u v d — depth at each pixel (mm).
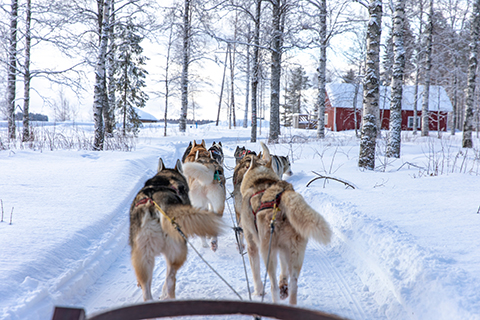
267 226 3459
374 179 9211
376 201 6871
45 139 15898
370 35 11070
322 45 21406
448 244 4438
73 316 1656
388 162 12461
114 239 5551
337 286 4199
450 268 3592
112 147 16875
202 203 5875
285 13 20469
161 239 3504
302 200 3322
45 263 4062
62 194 7238
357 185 8547
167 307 2006
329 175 9961
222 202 5836
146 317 1977
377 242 4621
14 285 3484
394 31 13812
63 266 4199
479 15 18000
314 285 4234
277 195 3543
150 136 29656
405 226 5254
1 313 3016
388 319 3414
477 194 7105
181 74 32250
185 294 4023
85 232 5246
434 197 7008
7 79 16547
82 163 11070
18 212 5805
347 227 5461
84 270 4293
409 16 22047
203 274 4621
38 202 6508
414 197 7086
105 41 15008
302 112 66188
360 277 4402
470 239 4598
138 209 3613
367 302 3791
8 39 15836
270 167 4469
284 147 17812
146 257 3451
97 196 7297
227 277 4527
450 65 31734
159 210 3494
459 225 5203
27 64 15891
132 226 3613
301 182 9492
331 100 39438
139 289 4125
